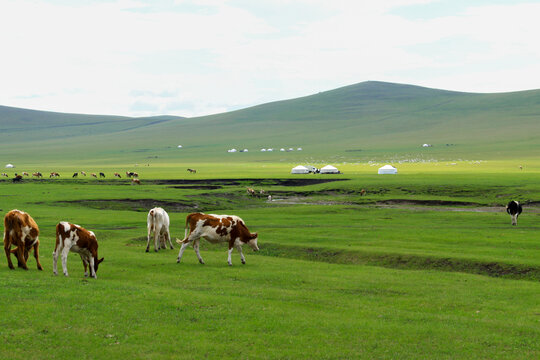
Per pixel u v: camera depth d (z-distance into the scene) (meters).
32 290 17.36
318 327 15.36
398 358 13.32
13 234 21.64
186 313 16.05
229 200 81.88
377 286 21.80
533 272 25.45
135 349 13.05
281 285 21.50
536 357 13.60
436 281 23.19
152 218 31.22
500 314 17.77
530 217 56.47
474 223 51.22
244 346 13.62
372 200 80.94
